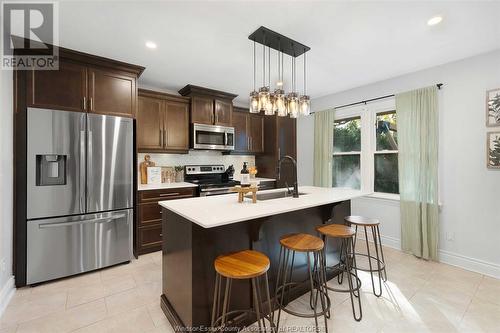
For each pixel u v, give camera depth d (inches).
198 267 62.1
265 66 113.0
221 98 157.2
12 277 85.0
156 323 70.3
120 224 108.7
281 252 74.0
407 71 119.3
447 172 109.4
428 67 114.0
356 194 97.6
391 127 133.4
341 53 99.4
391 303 80.9
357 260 114.9
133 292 86.6
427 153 113.0
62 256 95.2
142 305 78.8
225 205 73.9
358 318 73.0
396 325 70.1
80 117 98.0
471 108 102.4
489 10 71.4
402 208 122.3
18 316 72.7
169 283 74.5
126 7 69.7
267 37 86.3
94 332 66.4
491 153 97.3
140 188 120.6
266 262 57.9
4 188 79.3
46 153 91.2
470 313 75.0
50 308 76.9
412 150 117.9
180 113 144.6
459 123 105.7
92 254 101.6
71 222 96.6
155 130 135.5
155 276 99.0
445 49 96.2
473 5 69.3
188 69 117.5
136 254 117.7
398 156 123.3
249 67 114.5
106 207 105.0
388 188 135.4
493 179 97.4
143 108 131.7
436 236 111.0
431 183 112.0
